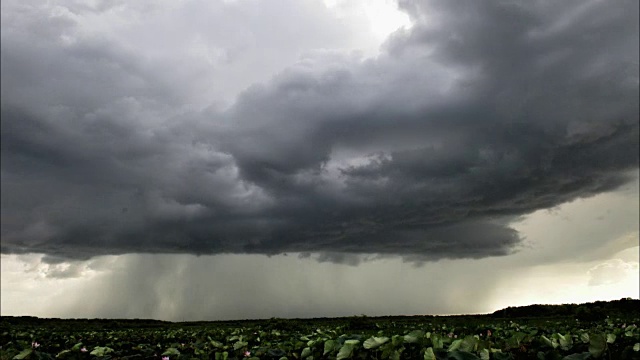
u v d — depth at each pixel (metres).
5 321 47.16
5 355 7.29
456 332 14.61
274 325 30.02
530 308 49.78
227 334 16.11
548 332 8.90
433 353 5.23
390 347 5.64
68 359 7.88
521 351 6.02
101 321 60.91
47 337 14.80
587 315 29.58
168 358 7.58
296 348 7.46
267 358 7.30
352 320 28.81
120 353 8.94
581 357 5.20
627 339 6.24
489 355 5.45
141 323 62.53
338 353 5.87
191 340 12.83
